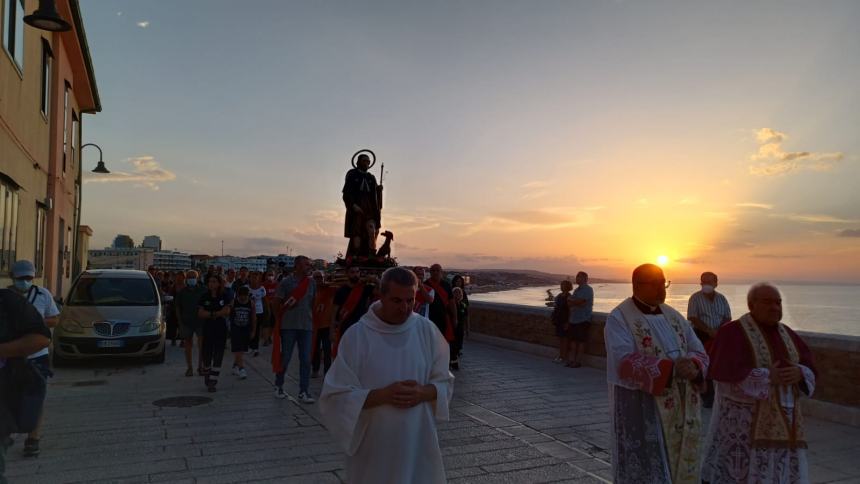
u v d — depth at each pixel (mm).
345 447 3018
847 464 5824
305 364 8438
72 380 10086
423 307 9859
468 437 6637
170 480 5168
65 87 18250
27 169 12859
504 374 10820
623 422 4086
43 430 6789
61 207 18016
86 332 11125
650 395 4055
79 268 25219
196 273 10719
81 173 23891
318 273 10914
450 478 5297
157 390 9242
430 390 3170
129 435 6602
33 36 13250
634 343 4145
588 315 11523
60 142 16844
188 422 7219
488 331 15727
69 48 17969
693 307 8133
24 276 5988
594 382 10055
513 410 7969
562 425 7188
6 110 10852
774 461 4219
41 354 5828
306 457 5840
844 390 7512
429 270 10734
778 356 4289
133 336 11305
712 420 4703
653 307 4285
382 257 13375
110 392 9055
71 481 5125
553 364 12023
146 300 12312
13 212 11430
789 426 4246
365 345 3203
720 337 4520
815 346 7859
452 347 11211
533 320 13883
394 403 3037
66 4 15289
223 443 6324
